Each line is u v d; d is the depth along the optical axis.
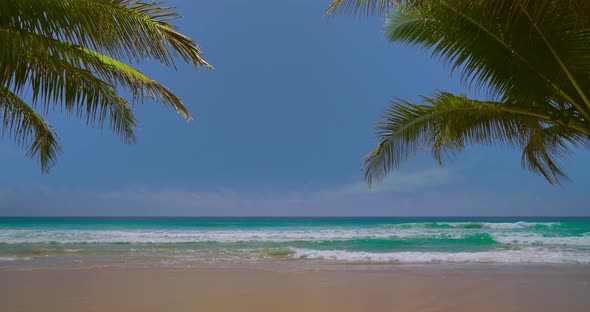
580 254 12.24
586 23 3.41
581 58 3.73
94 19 3.56
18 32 3.38
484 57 4.26
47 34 3.42
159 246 15.80
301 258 11.38
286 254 12.31
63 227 33.44
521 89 4.28
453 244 17.06
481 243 17.36
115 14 3.65
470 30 4.16
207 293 6.30
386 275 8.08
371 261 10.60
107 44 3.65
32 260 10.77
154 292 6.34
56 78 3.71
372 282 7.27
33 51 3.49
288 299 5.89
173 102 4.71
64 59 3.66
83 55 3.80
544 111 4.36
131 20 3.73
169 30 3.89
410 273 8.38
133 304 5.54
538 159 5.51
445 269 9.03
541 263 10.12
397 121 5.41
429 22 4.43
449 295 6.16
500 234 23.58
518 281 7.41
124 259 11.11
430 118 5.16
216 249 14.30
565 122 4.26
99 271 8.50
